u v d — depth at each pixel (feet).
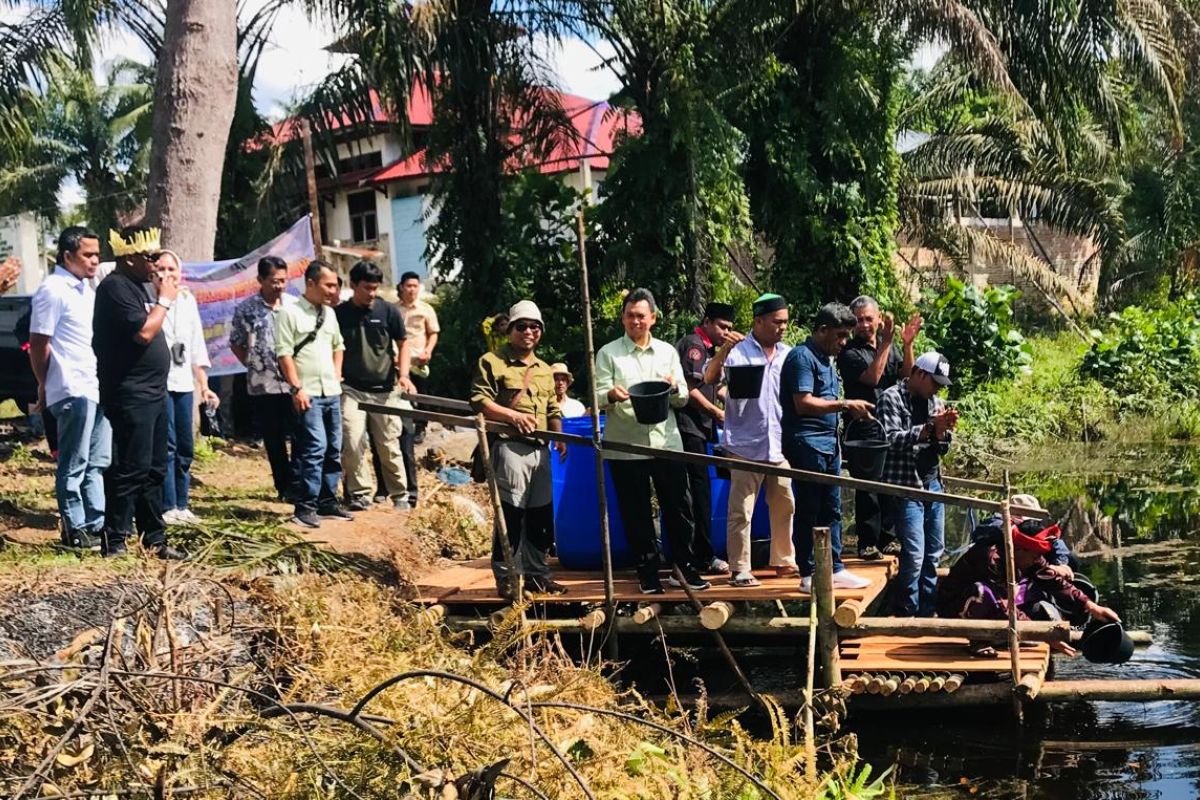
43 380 21.81
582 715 15.26
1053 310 89.97
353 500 27.89
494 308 52.06
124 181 109.70
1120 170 79.10
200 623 17.04
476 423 21.03
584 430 23.94
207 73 34.14
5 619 16.67
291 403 26.45
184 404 24.93
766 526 23.80
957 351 62.08
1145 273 90.48
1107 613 21.01
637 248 49.67
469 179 52.31
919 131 76.64
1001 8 49.11
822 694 19.21
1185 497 41.09
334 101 51.83
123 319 20.26
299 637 16.94
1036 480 46.32
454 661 16.30
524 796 12.77
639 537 21.52
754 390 21.49
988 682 20.42
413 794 11.87
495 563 22.07
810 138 52.26
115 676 12.33
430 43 45.96
